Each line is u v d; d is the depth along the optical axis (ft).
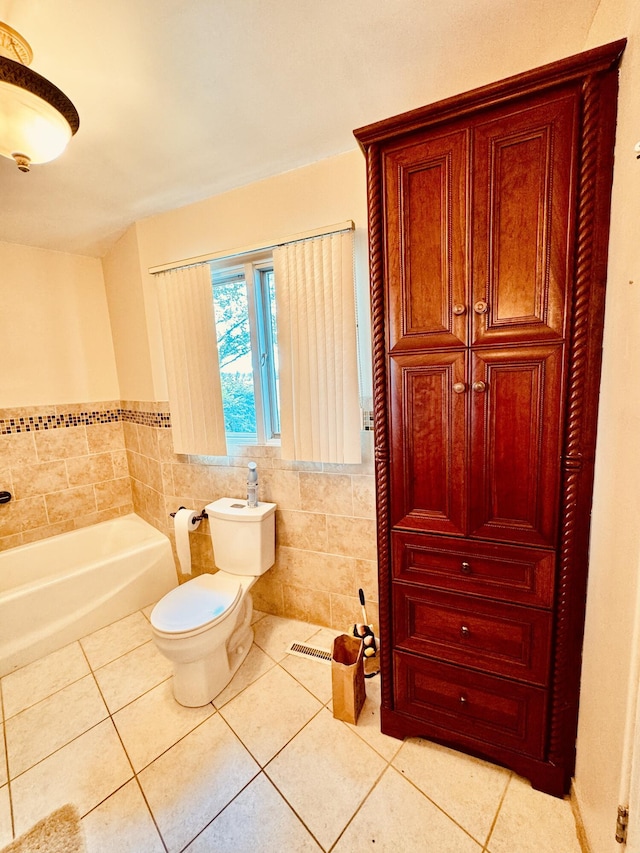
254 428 7.24
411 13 3.22
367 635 5.80
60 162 5.15
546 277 3.20
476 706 4.08
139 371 8.19
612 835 2.76
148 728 4.84
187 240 6.77
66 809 3.91
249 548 6.21
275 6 3.10
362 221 5.32
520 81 2.99
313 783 4.07
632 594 2.52
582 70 2.84
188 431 7.17
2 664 5.92
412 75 3.98
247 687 5.44
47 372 8.30
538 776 3.88
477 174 3.31
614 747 2.79
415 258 3.66
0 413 7.68
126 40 3.35
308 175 5.57
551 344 3.26
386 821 3.68
